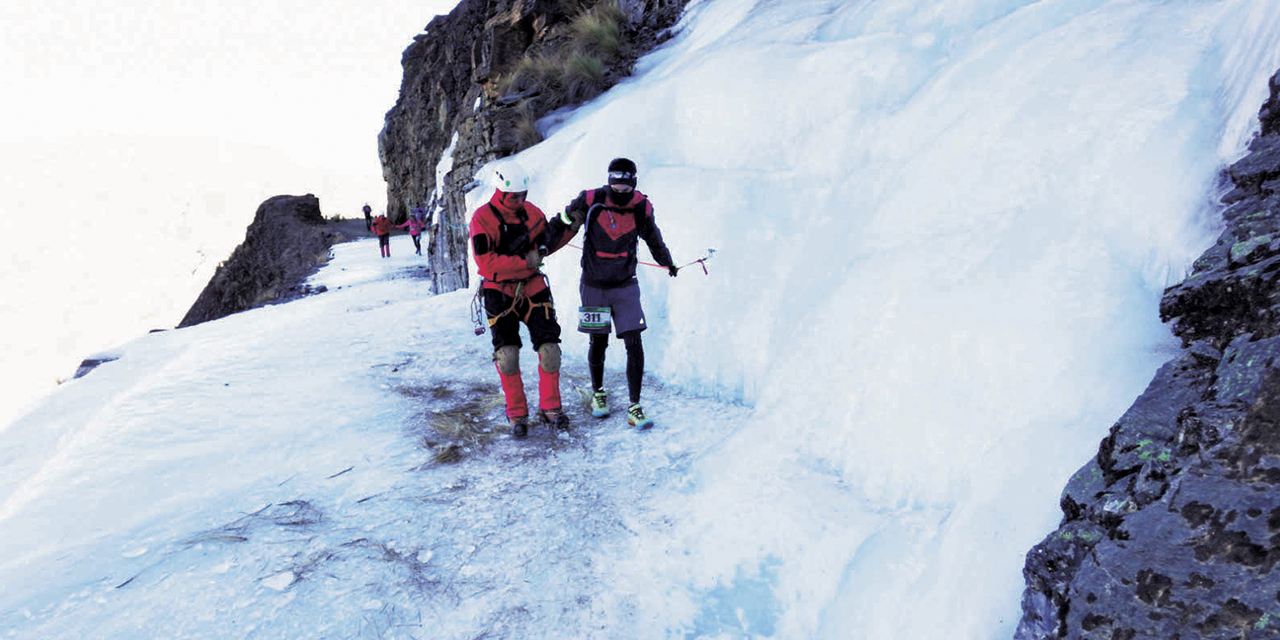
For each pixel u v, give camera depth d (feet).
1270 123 8.03
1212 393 5.62
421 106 104.99
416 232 73.97
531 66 29.86
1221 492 4.93
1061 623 5.29
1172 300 7.33
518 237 11.85
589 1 33.63
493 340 12.35
